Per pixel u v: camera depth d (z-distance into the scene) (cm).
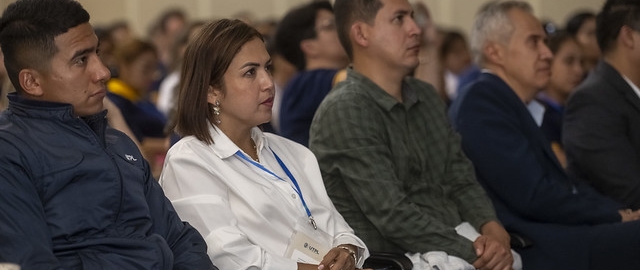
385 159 448
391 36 463
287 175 405
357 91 459
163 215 358
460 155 483
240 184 381
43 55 334
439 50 1049
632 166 523
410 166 465
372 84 465
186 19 1237
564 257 484
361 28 469
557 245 485
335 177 453
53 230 325
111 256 332
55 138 333
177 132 392
